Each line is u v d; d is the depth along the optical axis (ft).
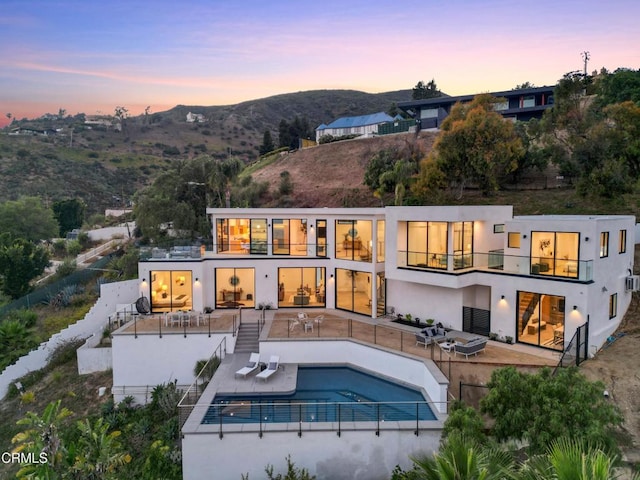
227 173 163.32
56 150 329.93
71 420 67.82
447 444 37.88
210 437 46.78
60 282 120.47
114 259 136.46
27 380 80.74
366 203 159.63
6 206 180.55
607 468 21.04
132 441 59.31
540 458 26.20
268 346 69.92
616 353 61.41
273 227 96.22
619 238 69.67
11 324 88.94
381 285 86.07
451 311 76.28
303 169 215.92
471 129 124.57
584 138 123.13
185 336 72.02
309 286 93.45
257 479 46.88
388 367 64.59
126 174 317.01
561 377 41.29
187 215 144.66
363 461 46.96
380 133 239.50
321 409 52.95
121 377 71.92
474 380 58.80
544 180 133.28
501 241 80.38
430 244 76.18
